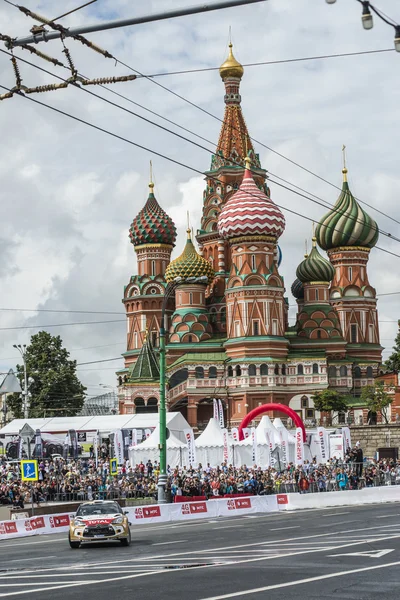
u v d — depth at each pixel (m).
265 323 160.00
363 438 134.25
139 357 165.12
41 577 34.69
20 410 163.62
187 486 83.56
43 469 88.44
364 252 182.12
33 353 165.62
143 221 183.62
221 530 57.12
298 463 97.50
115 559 41.00
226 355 162.62
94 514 49.50
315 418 157.25
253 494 86.62
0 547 53.09
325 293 172.25
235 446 101.81
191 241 174.50
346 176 183.12
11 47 31.48
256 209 161.12
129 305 182.12
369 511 70.81
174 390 161.88
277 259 178.00
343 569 33.66
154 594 28.72
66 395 164.25
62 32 30.39
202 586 30.23
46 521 64.44
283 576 32.22
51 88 34.69
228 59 183.12
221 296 177.50
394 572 32.50
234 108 182.75
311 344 168.12
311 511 74.81
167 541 50.31
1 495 75.62
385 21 27.52
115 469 94.31
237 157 181.25
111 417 113.25
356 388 171.62
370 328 180.25
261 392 157.62
